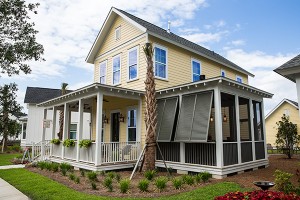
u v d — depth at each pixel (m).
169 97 11.20
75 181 8.02
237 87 10.04
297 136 16.94
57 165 10.53
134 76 13.14
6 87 24.28
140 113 12.11
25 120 26.86
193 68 15.07
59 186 7.57
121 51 14.29
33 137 24.94
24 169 11.53
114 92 10.87
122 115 13.83
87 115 26.12
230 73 19.03
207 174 8.01
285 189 5.02
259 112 12.10
